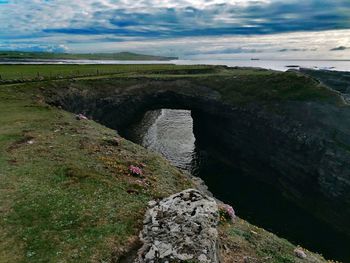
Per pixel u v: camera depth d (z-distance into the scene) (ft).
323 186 198.80
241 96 287.69
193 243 58.54
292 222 183.93
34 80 279.90
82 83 289.33
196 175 238.89
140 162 117.08
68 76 320.91
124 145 133.08
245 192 219.61
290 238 165.68
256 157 259.60
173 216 67.72
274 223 180.55
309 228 179.22
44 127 139.44
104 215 71.10
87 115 265.95
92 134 139.23
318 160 206.59
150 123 367.04
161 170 115.55
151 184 97.04
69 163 97.96
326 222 188.34
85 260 56.39
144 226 68.18
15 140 115.44
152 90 322.75
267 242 81.15
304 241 163.94
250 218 183.62
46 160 98.43
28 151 104.83
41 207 70.74
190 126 369.50
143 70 405.39
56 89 251.60
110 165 103.91
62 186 82.17
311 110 233.35
